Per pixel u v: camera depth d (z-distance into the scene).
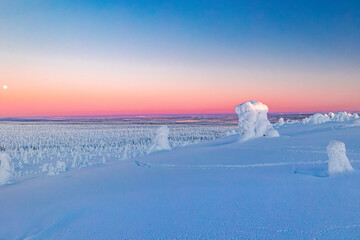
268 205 6.51
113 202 7.93
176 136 86.00
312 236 4.82
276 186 8.16
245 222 5.61
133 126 152.75
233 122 192.50
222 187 8.61
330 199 6.58
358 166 10.15
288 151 14.92
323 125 27.62
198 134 93.56
